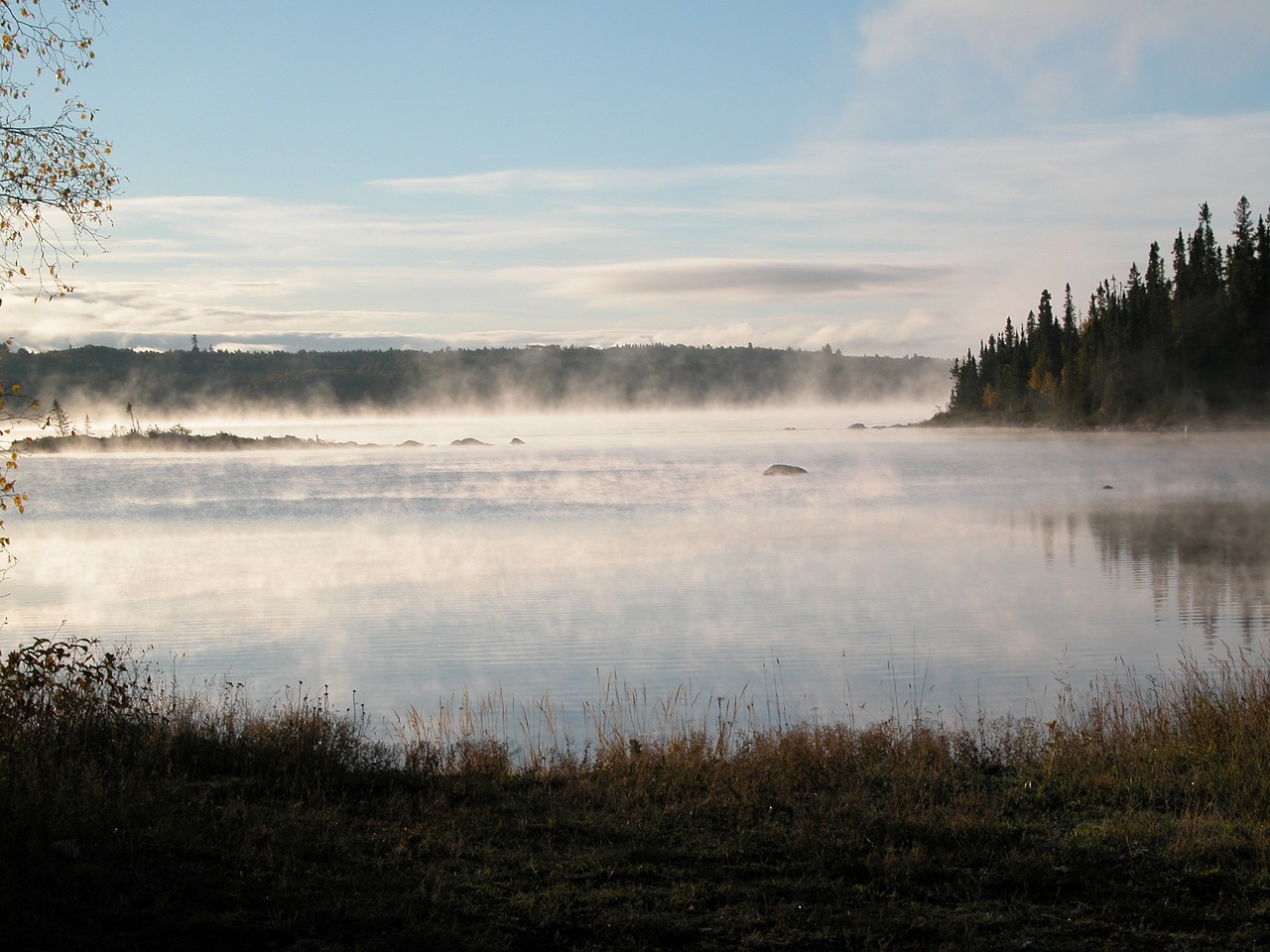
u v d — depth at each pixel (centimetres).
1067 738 1173
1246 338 11950
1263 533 4294
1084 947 643
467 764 1080
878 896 713
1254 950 640
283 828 806
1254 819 850
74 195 1052
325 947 630
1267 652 2064
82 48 1045
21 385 1006
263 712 1389
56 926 639
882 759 1094
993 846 803
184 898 684
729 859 781
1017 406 17325
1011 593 2900
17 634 2336
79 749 973
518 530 4684
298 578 3272
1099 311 14400
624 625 2455
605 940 651
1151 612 2575
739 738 1315
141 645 2241
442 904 689
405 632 2386
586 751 1179
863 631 2353
